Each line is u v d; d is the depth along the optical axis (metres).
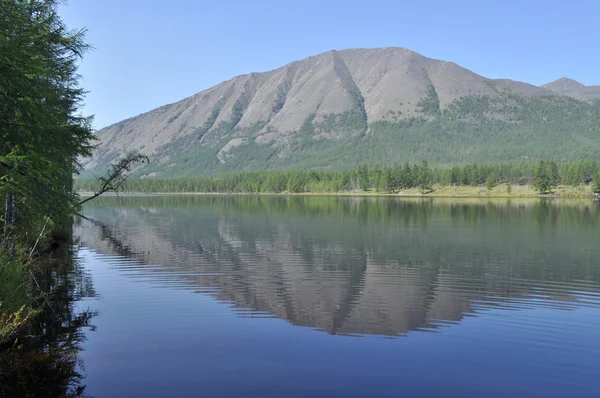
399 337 15.42
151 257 32.44
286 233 48.53
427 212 80.81
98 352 13.72
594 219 64.44
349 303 19.94
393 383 11.77
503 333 15.95
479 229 51.59
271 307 19.22
